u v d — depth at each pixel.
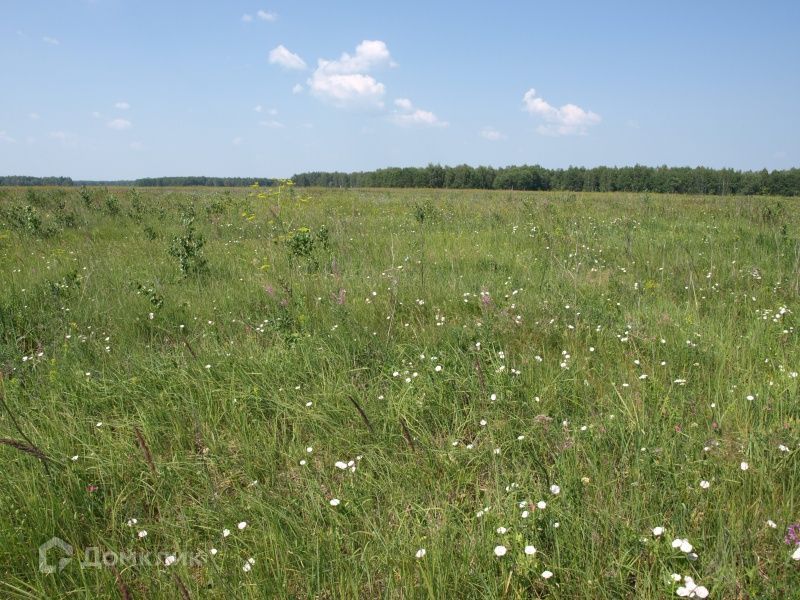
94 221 12.99
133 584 2.29
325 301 5.49
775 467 2.60
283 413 3.44
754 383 3.48
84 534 2.55
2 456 2.97
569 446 2.87
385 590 2.15
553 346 4.41
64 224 12.41
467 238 9.48
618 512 2.40
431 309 5.22
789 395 3.28
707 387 3.51
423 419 3.38
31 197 19.31
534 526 2.31
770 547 2.24
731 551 2.10
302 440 3.25
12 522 2.54
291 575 2.29
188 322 5.19
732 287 6.02
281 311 5.05
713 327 4.52
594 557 2.13
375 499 2.73
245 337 4.75
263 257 7.89
